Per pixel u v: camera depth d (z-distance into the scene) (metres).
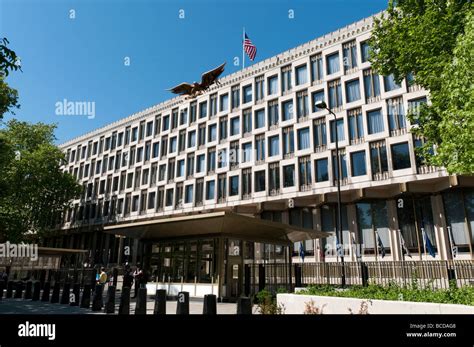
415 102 28.92
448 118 10.97
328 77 34.47
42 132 47.78
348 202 31.75
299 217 34.62
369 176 29.83
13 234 36.59
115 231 18.09
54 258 31.59
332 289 11.09
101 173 57.41
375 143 30.44
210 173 41.62
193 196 42.19
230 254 16.62
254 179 37.31
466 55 9.95
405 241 28.67
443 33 12.30
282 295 10.41
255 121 39.09
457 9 12.40
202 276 16.77
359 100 31.91
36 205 46.12
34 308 13.91
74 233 58.09
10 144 32.12
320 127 34.06
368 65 32.12
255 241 17.58
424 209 28.42
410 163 28.06
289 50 38.34
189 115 46.44
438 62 12.40
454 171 11.27
